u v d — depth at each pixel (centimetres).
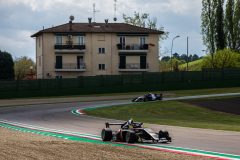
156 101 6156
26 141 2291
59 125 3481
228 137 2459
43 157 1717
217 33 11200
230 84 9019
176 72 8769
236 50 11244
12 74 10100
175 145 2128
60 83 8069
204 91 8150
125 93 8244
